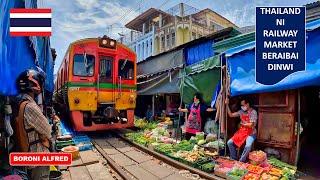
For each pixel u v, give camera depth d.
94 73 10.37
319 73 4.84
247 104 6.38
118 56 11.01
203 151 7.02
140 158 7.29
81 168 6.21
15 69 3.01
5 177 3.01
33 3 4.41
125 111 11.30
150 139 9.13
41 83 3.62
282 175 4.99
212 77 7.89
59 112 16.28
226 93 6.90
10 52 2.87
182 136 9.35
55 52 15.40
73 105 9.98
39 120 3.12
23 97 3.22
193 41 11.25
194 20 26.06
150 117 15.37
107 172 5.94
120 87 10.90
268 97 6.28
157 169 6.23
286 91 5.93
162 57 13.45
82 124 10.16
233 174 5.14
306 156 6.88
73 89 9.99
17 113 3.24
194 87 8.76
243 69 6.48
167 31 25.61
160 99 16.67
